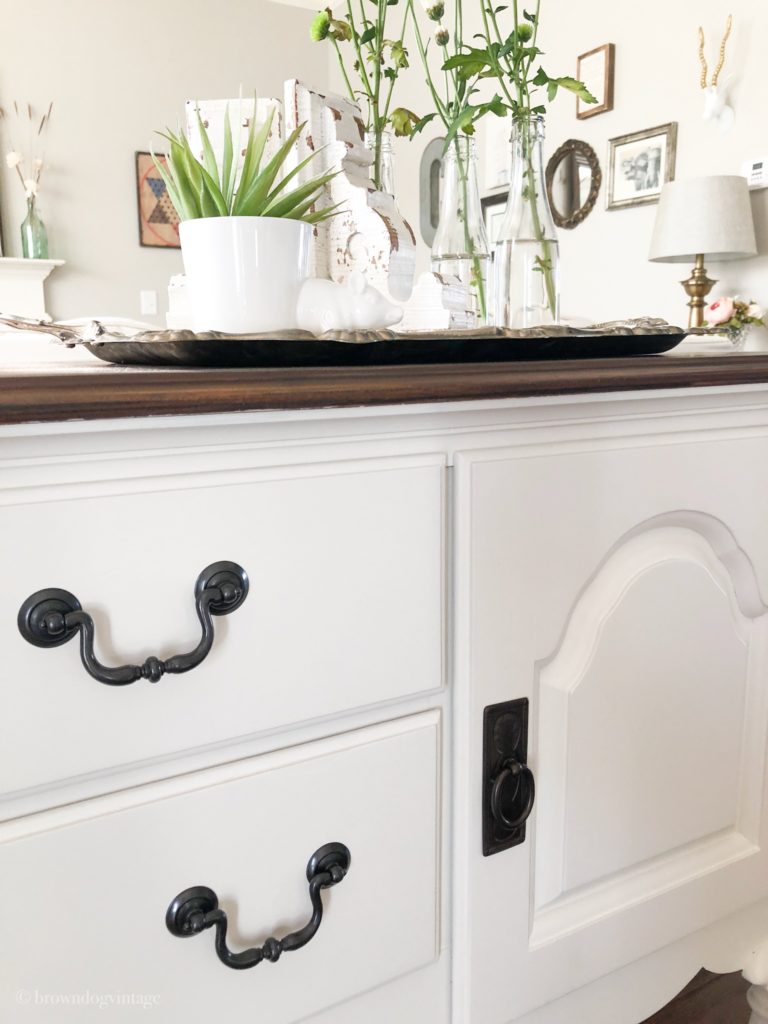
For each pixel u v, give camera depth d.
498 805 0.50
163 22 3.56
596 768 0.56
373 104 0.77
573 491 0.51
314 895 0.44
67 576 0.36
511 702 0.51
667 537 0.57
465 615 0.48
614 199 2.39
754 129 2.00
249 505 0.40
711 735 0.62
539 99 2.62
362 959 0.48
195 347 0.41
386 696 0.46
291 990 0.45
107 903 0.39
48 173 3.45
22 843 0.37
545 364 0.45
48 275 3.50
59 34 3.39
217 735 0.41
